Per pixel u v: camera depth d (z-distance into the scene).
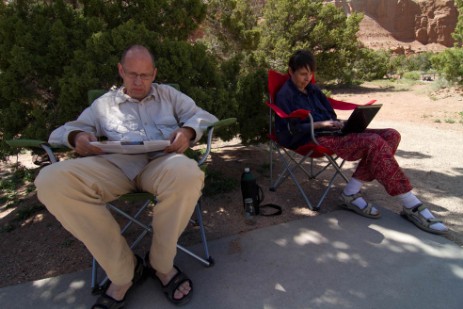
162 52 3.12
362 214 2.81
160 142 1.90
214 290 2.04
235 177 3.76
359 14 14.51
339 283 2.07
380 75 19.19
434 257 2.27
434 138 5.48
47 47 2.95
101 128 2.21
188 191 1.76
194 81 3.32
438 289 1.99
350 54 14.73
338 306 1.89
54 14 3.13
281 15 13.74
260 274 2.17
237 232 2.69
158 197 1.80
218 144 5.11
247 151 4.70
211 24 5.63
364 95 12.53
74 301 2.01
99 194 1.83
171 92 2.31
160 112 2.25
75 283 2.15
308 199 3.19
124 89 2.24
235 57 3.87
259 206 3.04
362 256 2.31
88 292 2.07
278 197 3.28
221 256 2.36
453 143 5.14
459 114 7.45
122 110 2.20
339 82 16.16
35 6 3.13
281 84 3.29
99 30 3.12
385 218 2.79
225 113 3.32
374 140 2.64
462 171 3.93
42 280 2.19
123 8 3.56
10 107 2.87
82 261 2.41
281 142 3.10
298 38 14.07
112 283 1.94
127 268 1.85
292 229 2.67
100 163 1.89
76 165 1.75
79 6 3.84
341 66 14.45
